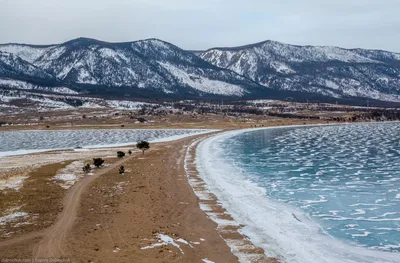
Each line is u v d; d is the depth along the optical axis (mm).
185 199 33594
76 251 20891
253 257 20828
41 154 69562
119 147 80750
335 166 54562
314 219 28812
